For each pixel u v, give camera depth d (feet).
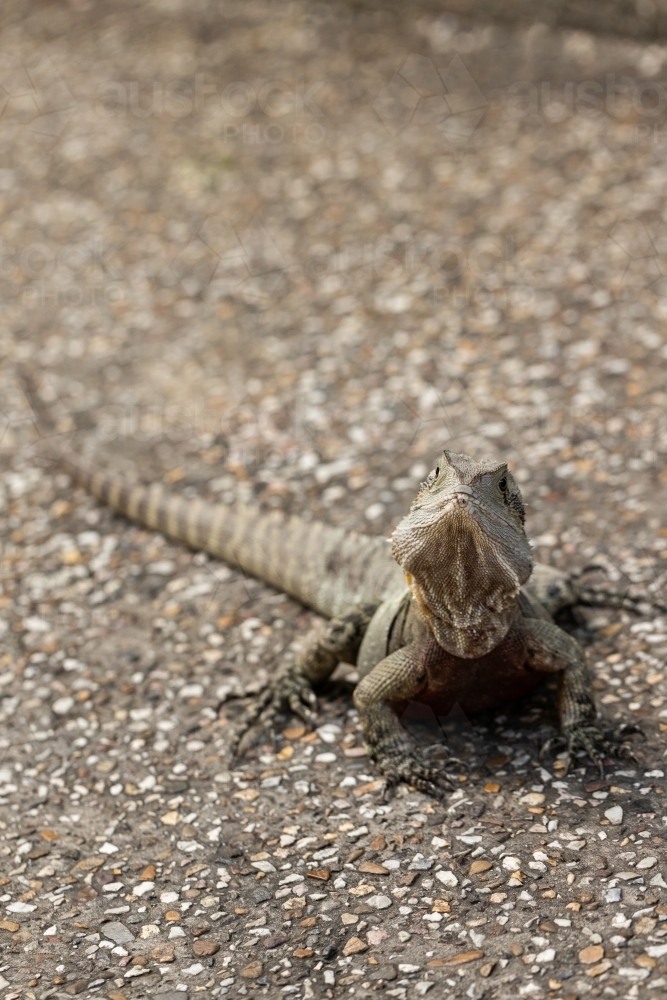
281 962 22.47
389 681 27.43
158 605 36.65
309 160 64.44
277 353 50.57
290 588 35.37
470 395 44.96
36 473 45.16
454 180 60.08
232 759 29.30
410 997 21.02
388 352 48.88
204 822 27.09
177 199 63.67
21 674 33.96
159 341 53.16
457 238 55.57
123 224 62.59
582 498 37.93
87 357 52.85
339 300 53.26
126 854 26.43
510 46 69.51
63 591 37.96
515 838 24.80
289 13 78.59
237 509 37.83
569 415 42.47
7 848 27.02
